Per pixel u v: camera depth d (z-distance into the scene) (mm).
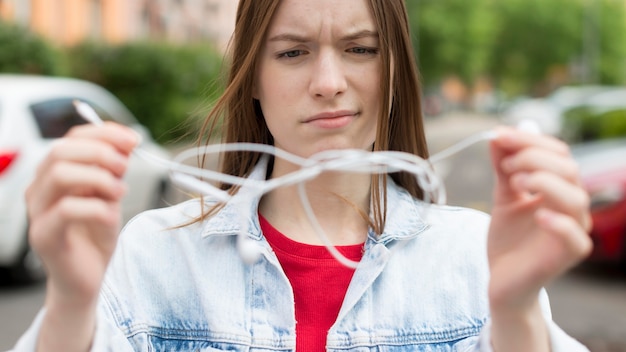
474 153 16781
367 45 1249
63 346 961
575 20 51062
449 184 11867
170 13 22656
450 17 43125
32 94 5410
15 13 15172
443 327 1298
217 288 1306
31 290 5207
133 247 1341
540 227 953
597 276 5824
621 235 5418
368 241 1335
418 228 1346
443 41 42875
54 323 957
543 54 52125
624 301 5098
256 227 1328
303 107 1235
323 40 1228
